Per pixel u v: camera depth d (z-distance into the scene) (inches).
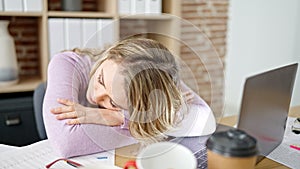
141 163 33.2
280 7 104.5
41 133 58.9
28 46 105.5
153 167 33.5
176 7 102.7
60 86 45.8
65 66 47.5
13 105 84.4
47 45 90.7
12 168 37.5
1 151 42.3
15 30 102.9
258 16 114.1
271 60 108.7
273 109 38.2
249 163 29.0
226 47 133.0
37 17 101.3
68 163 38.9
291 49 101.3
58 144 41.0
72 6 95.5
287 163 39.9
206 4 132.3
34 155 40.6
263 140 37.8
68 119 42.6
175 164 33.8
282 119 42.4
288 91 41.3
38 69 107.5
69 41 92.1
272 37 108.3
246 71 120.1
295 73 41.5
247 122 32.6
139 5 98.4
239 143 29.2
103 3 103.7
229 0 131.1
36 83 94.2
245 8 120.8
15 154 40.7
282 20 104.0
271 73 35.2
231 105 79.0
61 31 91.1
